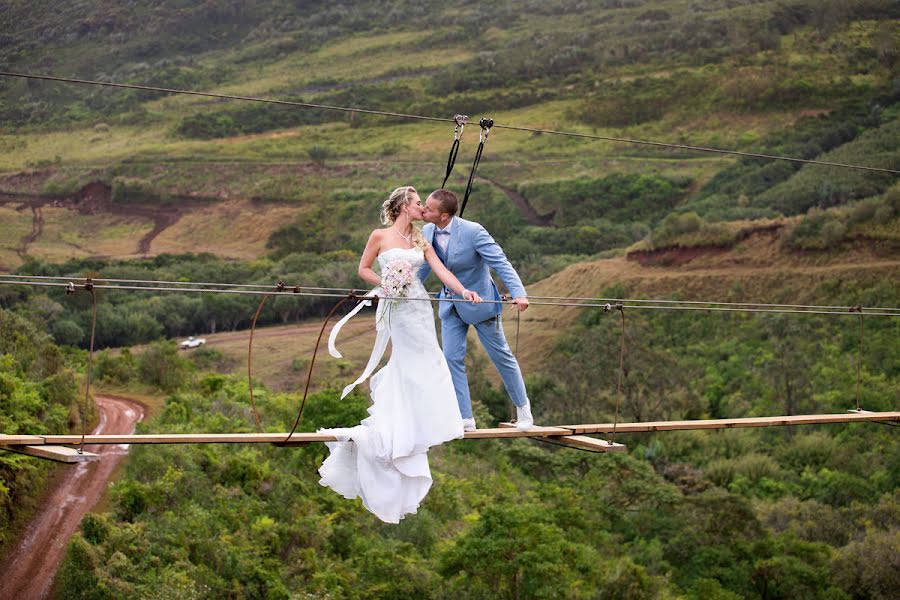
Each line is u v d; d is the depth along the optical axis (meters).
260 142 184.12
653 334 72.00
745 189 127.31
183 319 85.12
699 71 190.12
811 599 33.19
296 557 26.22
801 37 197.62
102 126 195.12
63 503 27.16
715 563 35.09
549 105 193.25
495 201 139.25
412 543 30.45
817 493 45.22
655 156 154.50
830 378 58.88
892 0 198.88
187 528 25.03
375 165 164.00
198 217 146.00
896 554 33.97
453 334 8.62
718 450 51.88
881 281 75.62
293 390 67.31
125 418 41.34
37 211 146.62
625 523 39.06
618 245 114.62
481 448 46.72
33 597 21.56
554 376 58.06
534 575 26.19
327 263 114.12
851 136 139.25
